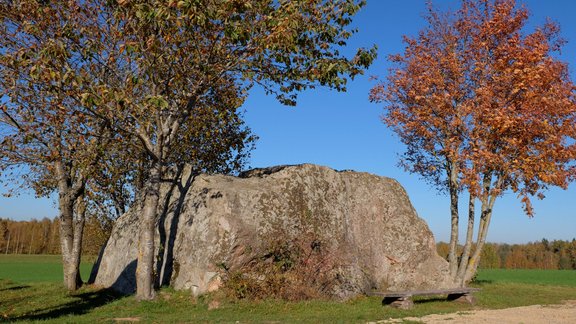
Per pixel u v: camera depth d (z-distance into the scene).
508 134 22.62
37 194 22.14
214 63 16.61
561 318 14.47
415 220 22.45
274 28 14.83
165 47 15.83
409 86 25.03
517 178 22.52
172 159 25.48
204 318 13.80
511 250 88.00
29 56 13.70
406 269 21.25
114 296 18.61
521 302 20.19
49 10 16.03
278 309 15.66
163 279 18.09
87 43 15.51
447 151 23.41
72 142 18.59
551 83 23.05
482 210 25.22
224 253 16.77
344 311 15.67
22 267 56.16
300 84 17.02
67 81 13.23
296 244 18.20
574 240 82.94
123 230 21.91
